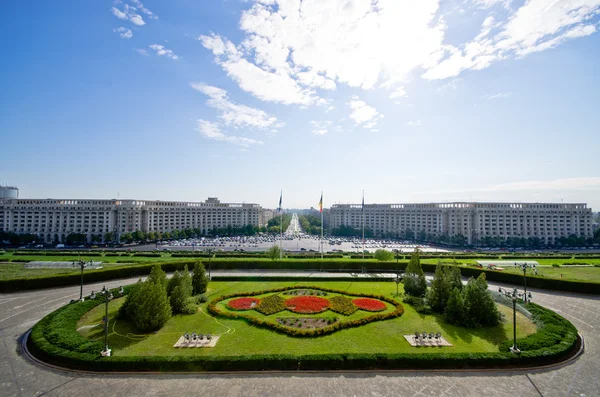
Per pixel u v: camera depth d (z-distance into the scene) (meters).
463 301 33.25
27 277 48.00
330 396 20.09
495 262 72.44
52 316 31.69
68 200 150.38
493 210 149.62
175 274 37.16
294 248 124.94
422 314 35.41
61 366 23.33
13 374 22.38
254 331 29.98
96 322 31.94
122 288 43.25
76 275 50.66
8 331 30.64
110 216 144.75
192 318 33.47
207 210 193.12
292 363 23.08
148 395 19.97
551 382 21.81
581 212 148.75
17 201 145.12
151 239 149.38
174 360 22.75
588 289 47.09
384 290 46.66
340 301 39.34
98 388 20.69
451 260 78.38
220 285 49.25
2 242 130.00
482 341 28.31
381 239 179.00
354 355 23.56
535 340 26.36
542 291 49.25
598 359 25.34
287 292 44.50
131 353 25.14
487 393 20.50
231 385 21.20
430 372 22.95
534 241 140.62
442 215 161.62
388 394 20.38
